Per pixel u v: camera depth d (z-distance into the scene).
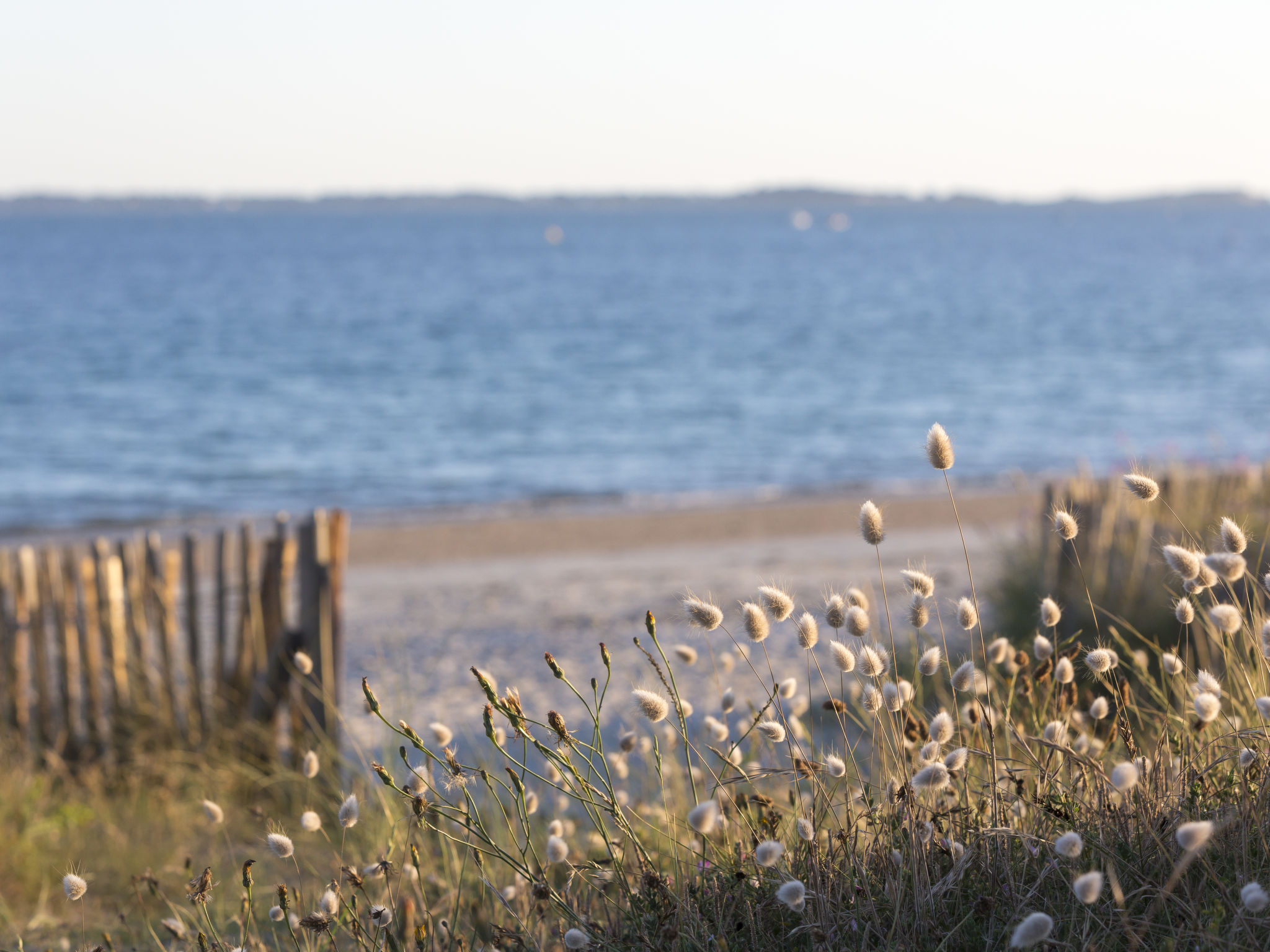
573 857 3.38
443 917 3.13
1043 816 2.56
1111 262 149.50
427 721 7.76
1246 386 38.81
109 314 73.19
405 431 31.75
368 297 91.06
